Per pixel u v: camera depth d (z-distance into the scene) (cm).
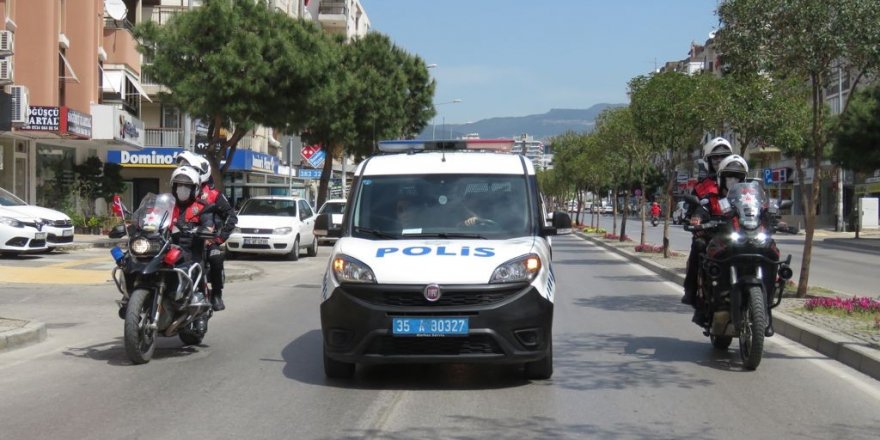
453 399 752
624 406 730
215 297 1016
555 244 3834
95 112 3131
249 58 2038
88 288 1608
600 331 1159
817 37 1252
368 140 4131
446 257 771
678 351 1000
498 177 898
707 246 943
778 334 1127
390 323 744
